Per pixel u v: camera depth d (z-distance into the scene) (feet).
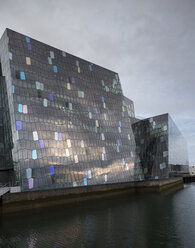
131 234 52.80
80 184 146.82
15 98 133.59
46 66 158.61
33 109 139.54
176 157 237.86
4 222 70.18
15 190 115.96
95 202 114.93
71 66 176.86
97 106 183.83
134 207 92.68
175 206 90.53
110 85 205.67
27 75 144.56
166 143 195.62
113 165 174.70
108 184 156.66
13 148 131.34
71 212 85.66
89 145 163.53
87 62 192.34
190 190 159.33
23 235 55.06
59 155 142.10
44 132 139.44
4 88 148.05
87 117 171.63
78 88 174.50
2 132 142.10
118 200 119.85
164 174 189.47
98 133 174.60
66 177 140.77
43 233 56.44
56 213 84.38
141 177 196.85
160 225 60.08
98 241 48.65
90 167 157.28
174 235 50.78
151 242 46.52
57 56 169.68
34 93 143.84
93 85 188.44
